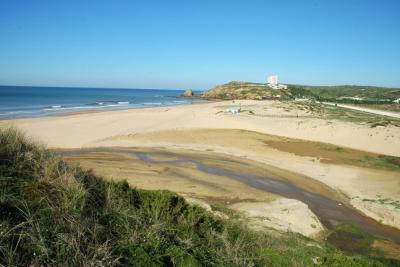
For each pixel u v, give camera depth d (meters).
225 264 5.62
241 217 11.55
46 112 47.59
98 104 71.50
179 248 5.29
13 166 6.05
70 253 4.05
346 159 24.23
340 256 7.75
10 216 4.34
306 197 16.47
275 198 15.22
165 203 7.93
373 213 14.59
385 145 28.08
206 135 31.02
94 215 5.29
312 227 12.16
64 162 7.39
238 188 16.55
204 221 8.01
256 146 27.48
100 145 25.55
